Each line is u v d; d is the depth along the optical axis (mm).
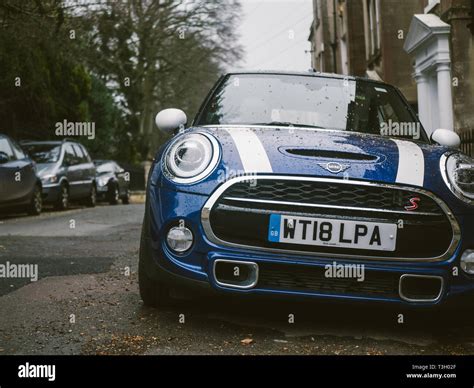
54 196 15211
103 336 3764
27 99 19312
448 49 12805
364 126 4910
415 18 13562
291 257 3709
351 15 24625
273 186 3762
